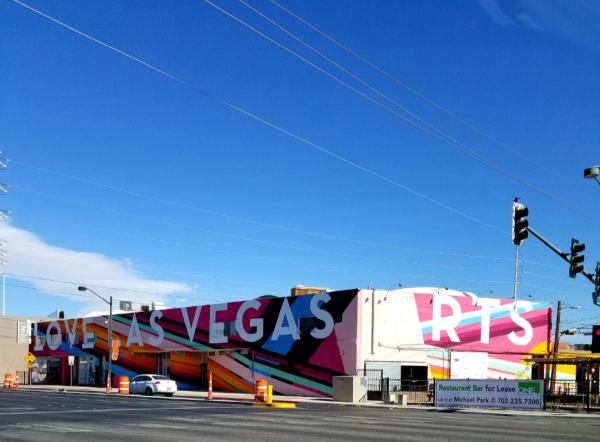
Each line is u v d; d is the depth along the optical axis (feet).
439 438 53.62
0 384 231.91
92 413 82.69
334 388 127.13
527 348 157.48
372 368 139.03
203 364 176.04
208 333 171.83
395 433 57.88
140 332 193.57
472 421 77.92
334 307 144.66
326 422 71.05
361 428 63.05
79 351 217.77
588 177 74.28
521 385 106.63
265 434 55.88
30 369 237.66
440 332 148.36
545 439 54.29
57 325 229.66
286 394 151.02
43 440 51.08
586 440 53.88
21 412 83.71
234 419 74.18
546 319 161.17
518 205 74.02
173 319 183.32
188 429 60.75
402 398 119.55
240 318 164.35
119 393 148.56
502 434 58.59
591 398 118.21
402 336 144.15
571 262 77.97
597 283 79.10
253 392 158.51
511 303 157.99
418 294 147.95
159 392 140.56
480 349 152.05
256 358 159.22
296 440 50.93
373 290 142.61
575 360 122.93
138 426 64.03
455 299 151.74
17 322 265.34
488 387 109.60
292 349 151.43
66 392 162.50
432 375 145.38
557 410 105.70
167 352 187.21
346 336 141.18
